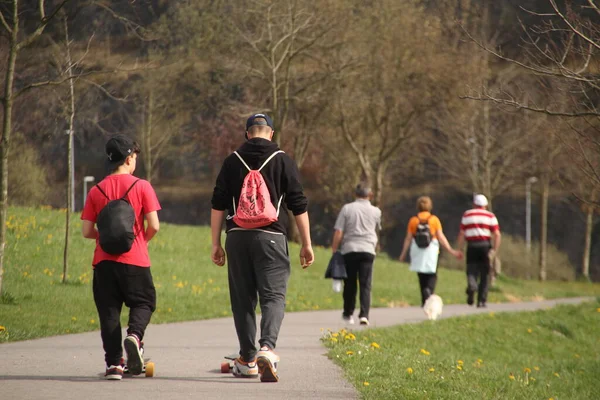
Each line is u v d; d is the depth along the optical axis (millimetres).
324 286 72938
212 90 123500
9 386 19656
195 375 22328
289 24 114062
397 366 25453
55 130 64500
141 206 21188
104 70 51625
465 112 120188
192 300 53156
